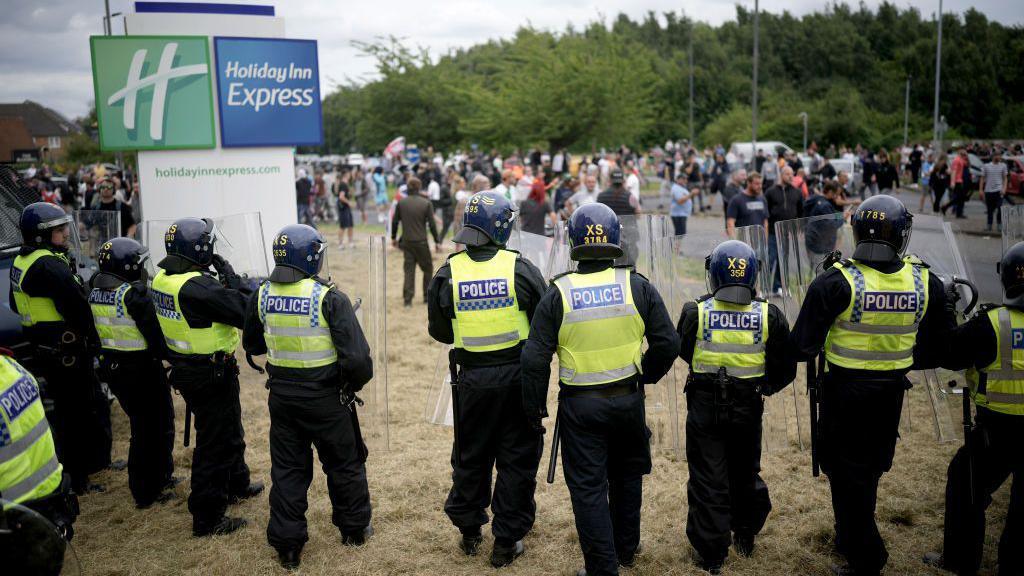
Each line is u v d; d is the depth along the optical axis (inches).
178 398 288.5
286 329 160.1
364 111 1547.7
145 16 381.1
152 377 188.1
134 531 182.7
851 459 149.3
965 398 151.3
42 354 194.2
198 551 171.8
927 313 145.4
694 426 156.7
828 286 145.0
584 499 144.6
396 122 1514.5
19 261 193.3
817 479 201.6
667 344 147.0
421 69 1512.1
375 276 240.5
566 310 144.0
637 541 159.5
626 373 146.3
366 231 821.2
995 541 169.6
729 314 153.4
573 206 474.9
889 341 144.0
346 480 169.0
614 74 1263.5
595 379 145.1
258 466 219.3
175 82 384.8
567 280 146.0
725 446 157.2
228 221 261.9
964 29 3014.3
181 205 396.5
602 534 143.5
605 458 147.5
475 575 159.5
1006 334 140.3
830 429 150.6
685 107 2373.3
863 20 3289.9
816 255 263.3
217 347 174.4
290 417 163.0
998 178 605.9
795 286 264.7
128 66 375.9
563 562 163.8
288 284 161.2
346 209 642.8
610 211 149.1
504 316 157.8
